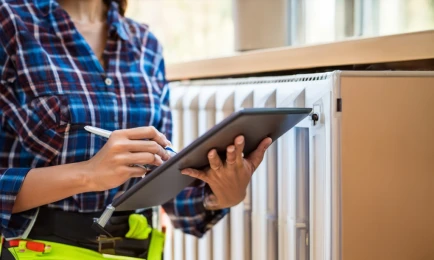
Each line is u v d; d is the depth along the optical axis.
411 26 1.16
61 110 1.02
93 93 1.05
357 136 0.87
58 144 1.02
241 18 1.35
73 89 1.04
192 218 1.17
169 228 1.49
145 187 0.86
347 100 0.87
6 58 1.04
